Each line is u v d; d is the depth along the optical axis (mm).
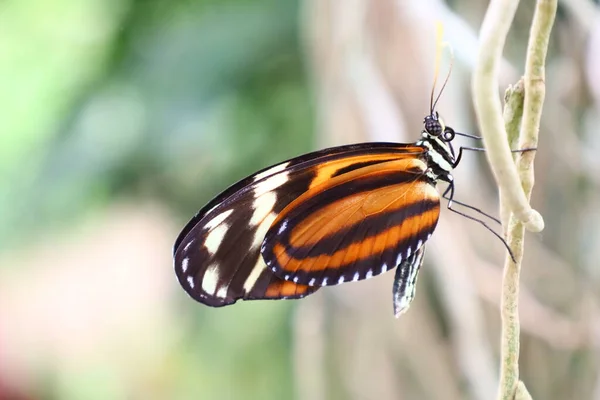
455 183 361
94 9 424
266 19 394
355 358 372
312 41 370
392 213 336
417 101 359
